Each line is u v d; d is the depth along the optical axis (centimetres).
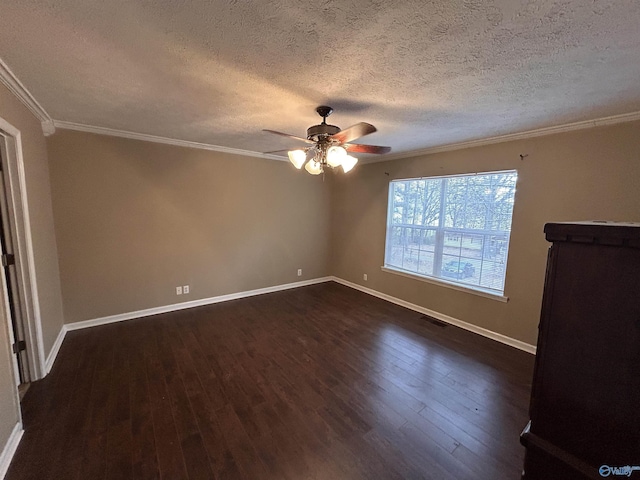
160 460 166
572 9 116
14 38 143
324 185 538
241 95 216
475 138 328
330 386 238
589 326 63
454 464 167
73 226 319
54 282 294
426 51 151
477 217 345
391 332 342
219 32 138
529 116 250
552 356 68
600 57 153
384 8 118
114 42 147
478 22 126
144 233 365
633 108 224
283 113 257
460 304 361
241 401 218
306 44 147
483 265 342
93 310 340
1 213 217
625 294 58
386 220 454
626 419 59
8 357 173
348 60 162
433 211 393
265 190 466
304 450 175
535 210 294
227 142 382
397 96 213
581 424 65
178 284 398
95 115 271
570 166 270
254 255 466
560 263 66
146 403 213
